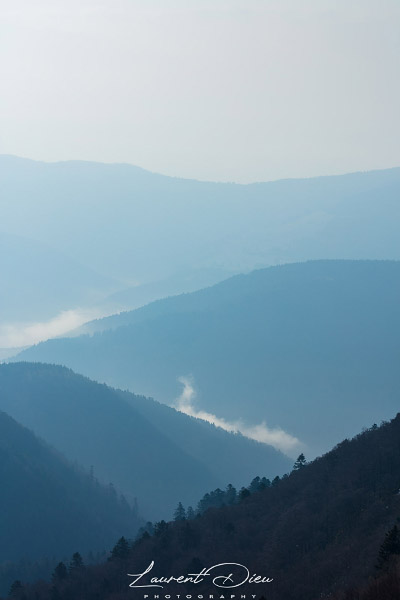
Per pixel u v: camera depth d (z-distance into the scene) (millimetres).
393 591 137125
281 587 174000
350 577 162875
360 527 186625
